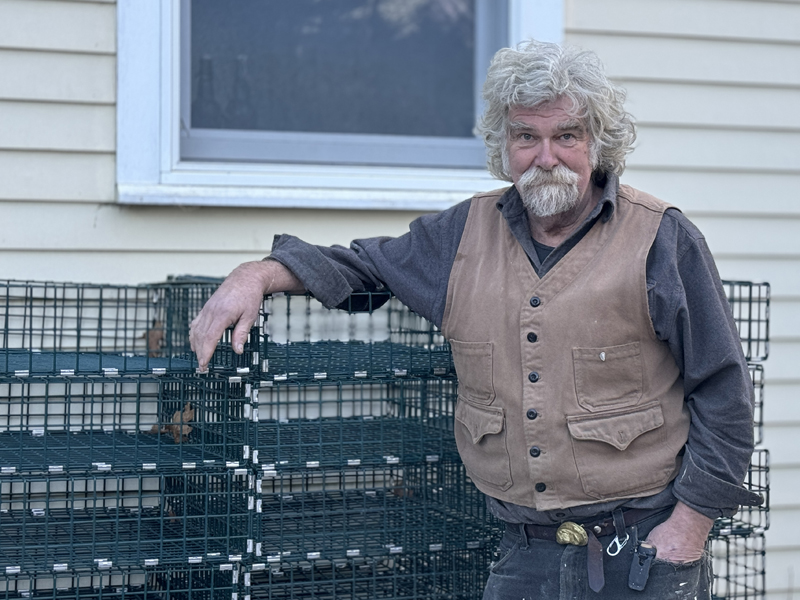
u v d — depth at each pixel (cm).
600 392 220
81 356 304
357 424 333
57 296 348
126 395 312
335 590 299
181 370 256
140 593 280
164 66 360
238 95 383
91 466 252
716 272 224
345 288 249
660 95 412
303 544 280
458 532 296
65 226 350
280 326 375
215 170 369
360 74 399
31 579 277
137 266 359
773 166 426
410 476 337
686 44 415
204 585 303
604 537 223
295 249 246
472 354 230
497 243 236
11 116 343
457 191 397
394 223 391
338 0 396
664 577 218
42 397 311
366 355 291
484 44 413
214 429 286
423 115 408
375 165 401
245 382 255
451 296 238
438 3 408
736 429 217
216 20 379
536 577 229
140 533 287
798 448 421
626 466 219
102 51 353
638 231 222
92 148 353
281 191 374
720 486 215
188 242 365
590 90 218
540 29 400
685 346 218
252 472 259
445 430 327
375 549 281
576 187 220
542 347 221
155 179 360
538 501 223
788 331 424
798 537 421
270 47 387
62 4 348
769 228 425
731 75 420
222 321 227
